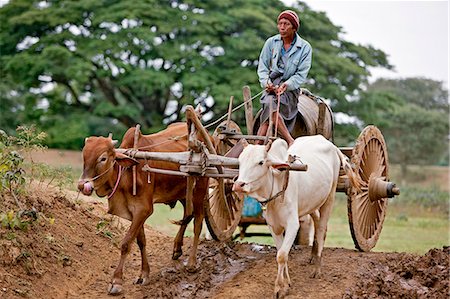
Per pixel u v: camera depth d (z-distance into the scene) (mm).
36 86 27250
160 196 8445
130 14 25344
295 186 7613
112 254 9164
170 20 26281
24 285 7484
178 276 8438
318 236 8375
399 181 43469
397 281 8094
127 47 25516
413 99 49094
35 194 9352
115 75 26984
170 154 7875
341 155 8602
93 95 31141
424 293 7742
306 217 10469
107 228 9734
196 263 8914
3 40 28219
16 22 27000
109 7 26578
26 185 9492
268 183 7273
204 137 7895
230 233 9500
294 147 8195
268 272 8328
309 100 9820
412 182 43438
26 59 25578
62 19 26750
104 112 26516
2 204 8422
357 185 8406
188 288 8148
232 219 9594
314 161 8094
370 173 9539
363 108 28719
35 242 8250
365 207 9398
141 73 25031
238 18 26500
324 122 9461
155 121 27906
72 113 28266
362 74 27016
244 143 7402
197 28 25953
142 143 8312
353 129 28078
